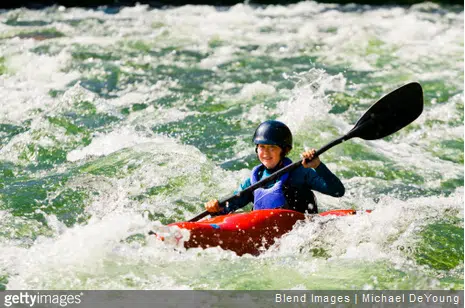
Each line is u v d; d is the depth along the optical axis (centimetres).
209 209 1889
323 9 6159
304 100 3127
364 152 2798
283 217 1844
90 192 2261
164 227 1752
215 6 6400
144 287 1642
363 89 3653
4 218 2062
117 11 6159
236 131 2973
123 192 2262
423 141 3025
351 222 1914
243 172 2495
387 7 6191
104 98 3466
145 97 3494
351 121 3180
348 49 4534
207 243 1762
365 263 1780
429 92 3612
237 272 1717
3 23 5469
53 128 2870
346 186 2469
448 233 2005
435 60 4241
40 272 1700
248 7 6266
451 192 2453
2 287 1625
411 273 1738
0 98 3366
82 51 4372
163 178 2356
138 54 4366
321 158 2700
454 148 2948
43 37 4806
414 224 2030
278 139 1900
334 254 1820
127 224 1900
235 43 4728
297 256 1798
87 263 1736
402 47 4559
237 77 3875
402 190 2442
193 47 4600
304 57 4347
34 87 3603
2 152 2684
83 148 2725
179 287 1644
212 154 2700
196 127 3019
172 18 5703
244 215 1836
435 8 6056
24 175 2486
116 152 2589
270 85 3694
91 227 1883
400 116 2059
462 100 3475
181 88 3653
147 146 2634
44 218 2084
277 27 5306
